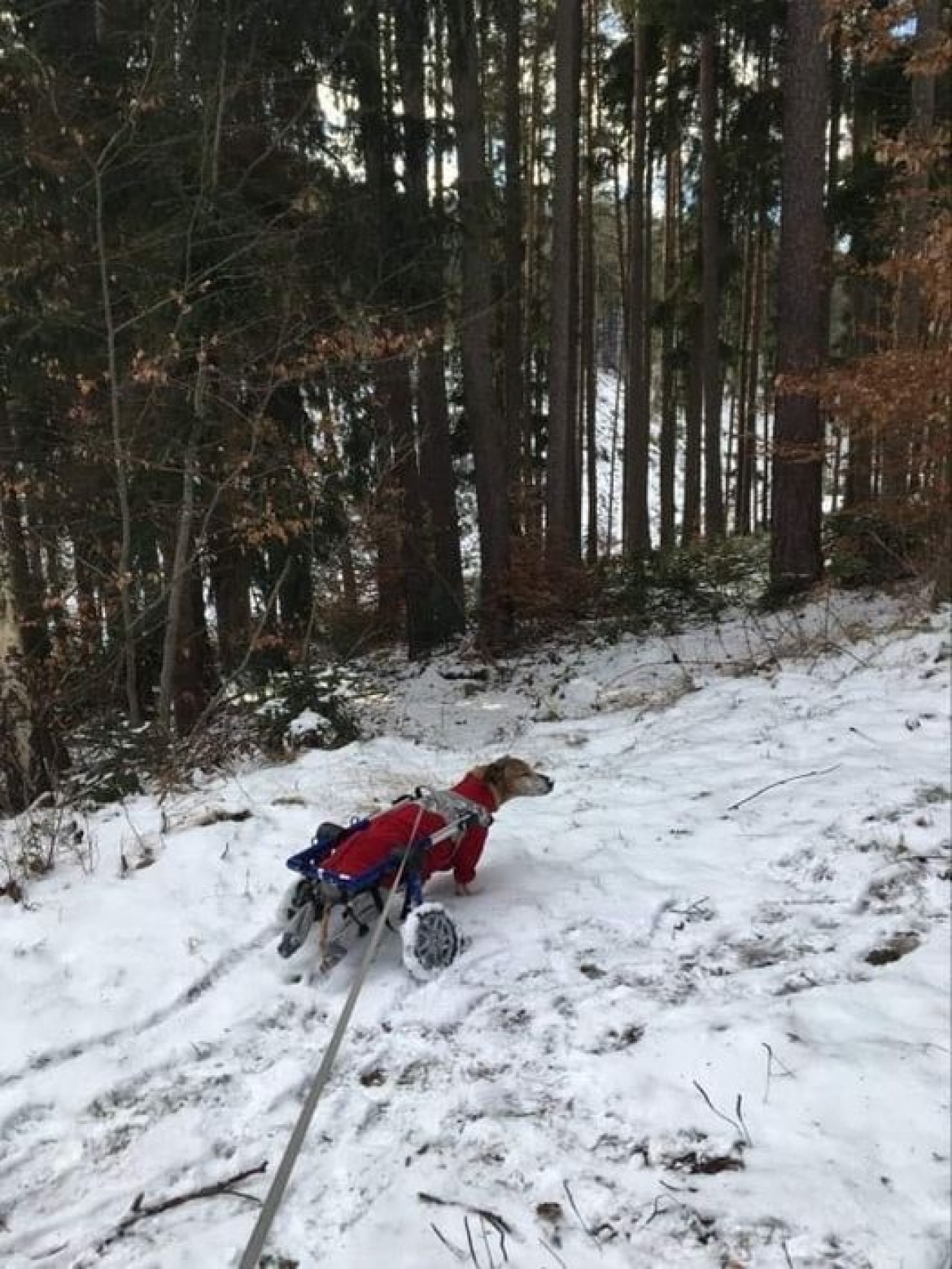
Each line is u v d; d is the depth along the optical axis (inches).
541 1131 116.0
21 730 304.7
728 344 1021.8
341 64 404.2
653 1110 116.4
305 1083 131.9
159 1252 104.8
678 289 868.0
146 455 348.5
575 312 712.4
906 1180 101.0
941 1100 111.7
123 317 346.3
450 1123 119.7
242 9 357.4
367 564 597.6
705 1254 95.0
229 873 197.6
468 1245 100.0
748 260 940.6
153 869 202.2
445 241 456.8
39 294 339.6
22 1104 132.6
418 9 428.1
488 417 554.6
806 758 229.9
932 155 290.5
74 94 328.5
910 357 319.3
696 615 502.6
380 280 400.8
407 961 149.6
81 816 249.9
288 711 340.8
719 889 173.2
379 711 441.4
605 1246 97.8
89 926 179.0
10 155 325.7
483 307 532.1
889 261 334.6
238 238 346.3
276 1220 107.3
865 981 138.3
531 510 738.8
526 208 954.1
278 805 234.4
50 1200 116.3
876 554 417.7
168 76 334.6
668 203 957.8
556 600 562.6
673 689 335.6
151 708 402.0
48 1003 155.6
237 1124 125.6
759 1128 111.3
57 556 362.6
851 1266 91.6
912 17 333.1
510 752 286.0
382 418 491.8
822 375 351.6
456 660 556.1
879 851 175.6
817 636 339.9
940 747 219.8
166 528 366.0
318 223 379.9
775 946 152.2
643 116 769.6
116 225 344.8
